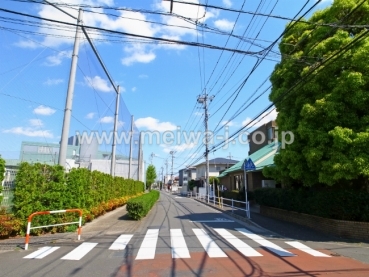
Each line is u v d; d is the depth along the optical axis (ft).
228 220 40.11
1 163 24.13
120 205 61.62
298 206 35.24
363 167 24.13
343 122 27.09
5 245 22.43
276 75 36.32
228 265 17.10
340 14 29.66
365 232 26.05
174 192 230.68
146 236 26.84
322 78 28.91
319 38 30.27
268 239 26.08
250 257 19.13
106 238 25.80
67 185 30.83
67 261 17.98
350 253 21.16
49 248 21.68
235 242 24.36
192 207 64.03
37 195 27.20
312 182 30.55
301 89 30.76
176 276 14.94
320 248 22.70
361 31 27.71
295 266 17.10
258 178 67.56
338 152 25.63
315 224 31.76
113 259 18.49
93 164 77.30
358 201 26.84
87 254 19.85
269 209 43.83
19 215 26.08
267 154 64.59
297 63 32.35
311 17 33.96
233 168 78.48
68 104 31.89
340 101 27.02
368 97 25.55
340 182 30.40
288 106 33.63
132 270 16.02
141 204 39.22
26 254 19.81
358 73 25.55
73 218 30.17
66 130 31.50
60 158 30.73
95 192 39.83
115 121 61.36
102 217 42.11
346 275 15.53
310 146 28.25
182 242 24.07
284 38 36.24
